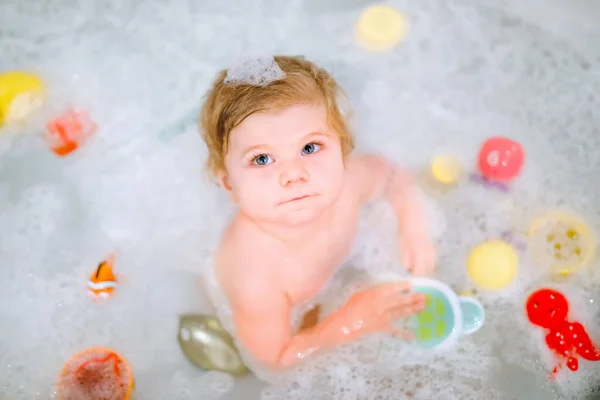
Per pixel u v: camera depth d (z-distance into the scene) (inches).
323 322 41.1
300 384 40.1
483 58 48.4
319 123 40.9
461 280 42.4
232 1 49.8
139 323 42.4
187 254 43.6
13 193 45.4
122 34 49.1
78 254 44.1
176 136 46.0
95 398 40.0
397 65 48.1
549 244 43.1
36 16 49.0
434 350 40.4
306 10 49.7
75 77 47.9
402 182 44.5
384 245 43.0
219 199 43.5
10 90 46.5
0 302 42.8
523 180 45.1
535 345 40.5
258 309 40.3
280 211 40.0
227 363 40.6
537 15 48.4
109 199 45.4
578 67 47.4
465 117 46.9
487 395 39.3
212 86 44.6
